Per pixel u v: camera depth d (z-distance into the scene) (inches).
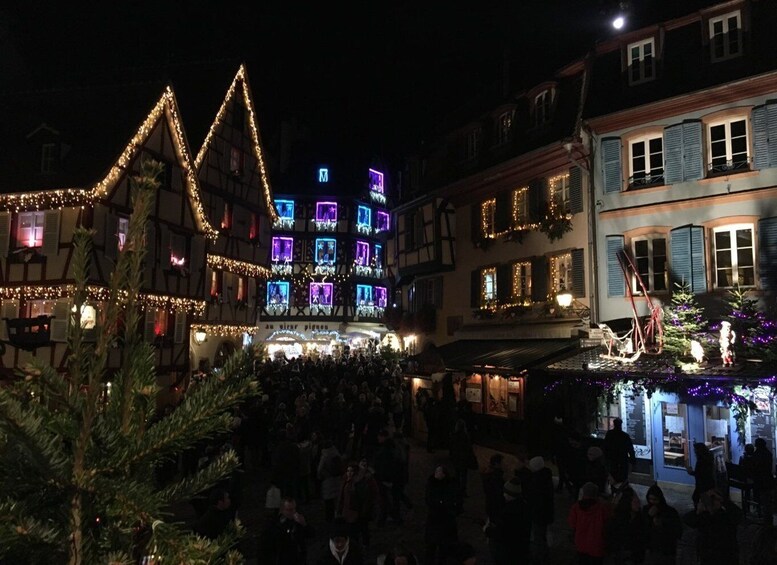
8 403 77.9
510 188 863.1
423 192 1071.6
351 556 265.3
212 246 1115.3
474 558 234.4
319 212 1893.5
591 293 707.4
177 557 80.7
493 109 924.0
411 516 456.8
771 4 617.3
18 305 810.2
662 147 673.0
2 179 844.6
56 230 802.2
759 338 520.1
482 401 778.8
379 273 1987.0
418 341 1090.1
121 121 897.5
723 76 627.2
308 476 496.4
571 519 301.3
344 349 1700.3
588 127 716.7
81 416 90.4
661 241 665.0
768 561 232.5
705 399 543.5
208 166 1110.4
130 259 93.7
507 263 858.1
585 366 600.4
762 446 435.2
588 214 722.8
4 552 76.0
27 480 81.0
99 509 85.0
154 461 90.5
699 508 286.2
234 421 93.1
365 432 527.8
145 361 95.7
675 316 585.0
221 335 1162.0
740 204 607.8
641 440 583.2
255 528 424.2
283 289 1849.2
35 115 942.4
